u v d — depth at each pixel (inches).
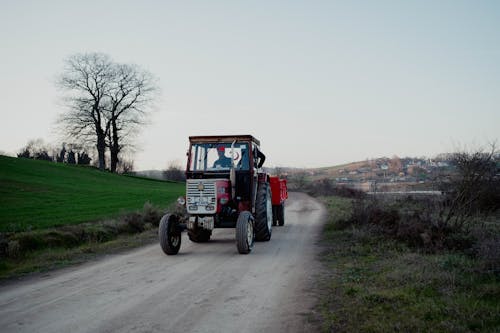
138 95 2428.6
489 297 205.6
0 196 912.3
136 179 2309.3
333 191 1544.0
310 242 451.5
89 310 221.5
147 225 605.6
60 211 714.2
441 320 179.5
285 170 2733.8
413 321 180.5
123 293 256.1
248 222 393.1
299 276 290.2
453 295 211.0
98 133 2336.4
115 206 850.1
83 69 2292.1
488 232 366.3
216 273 306.8
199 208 402.6
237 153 454.9
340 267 309.9
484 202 477.4
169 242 385.4
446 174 440.1
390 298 215.6
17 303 239.0
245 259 360.5
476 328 169.0
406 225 399.2
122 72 2372.0
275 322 197.5
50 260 378.3
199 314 211.8
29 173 1596.9
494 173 403.2
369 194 745.6
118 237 539.8
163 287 269.3
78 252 419.2
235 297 241.8
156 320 203.3
